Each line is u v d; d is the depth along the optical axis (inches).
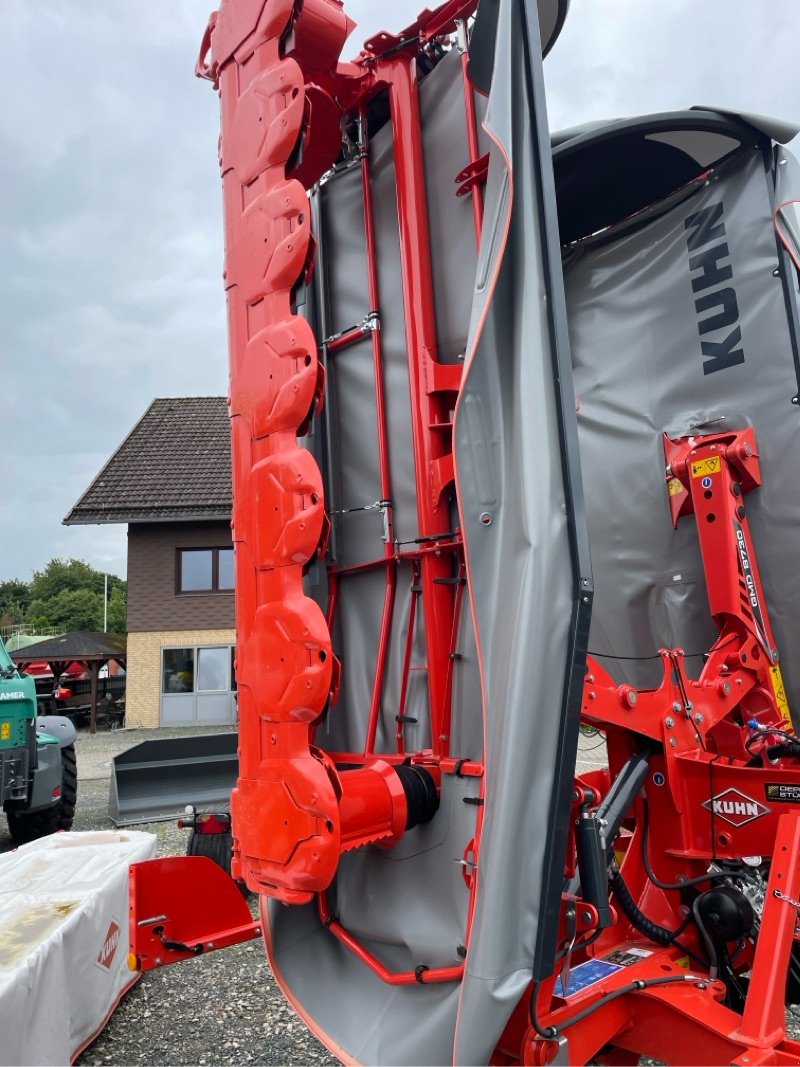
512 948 57.6
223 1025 130.3
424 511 82.6
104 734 629.6
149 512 667.4
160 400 887.1
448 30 87.1
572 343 136.9
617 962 86.5
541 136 66.5
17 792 236.8
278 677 68.3
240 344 77.5
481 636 63.3
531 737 59.5
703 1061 75.1
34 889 130.6
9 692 236.5
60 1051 106.7
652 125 103.4
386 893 78.2
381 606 89.9
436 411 84.0
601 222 131.2
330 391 98.2
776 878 82.7
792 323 109.8
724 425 117.3
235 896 91.6
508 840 58.2
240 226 78.2
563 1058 66.9
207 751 290.8
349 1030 72.8
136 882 83.7
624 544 128.9
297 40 81.6
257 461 73.9
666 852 100.4
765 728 105.8
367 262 94.7
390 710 86.8
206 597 675.4
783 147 112.3
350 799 67.5
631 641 128.2
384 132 95.0
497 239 65.9
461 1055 56.2
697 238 121.1
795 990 98.0
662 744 100.5
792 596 111.4
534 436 63.4
